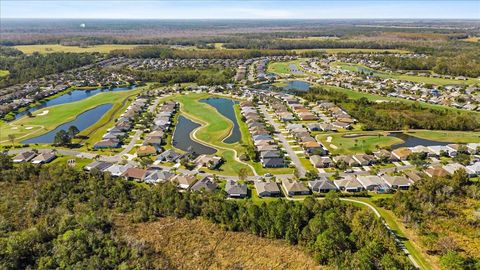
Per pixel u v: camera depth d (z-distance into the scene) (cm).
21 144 15588
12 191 10756
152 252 8238
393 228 9106
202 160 13338
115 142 15275
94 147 15038
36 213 9550
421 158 13438
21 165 12131
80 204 10138
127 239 8494
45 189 10688
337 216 8925
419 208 9794
